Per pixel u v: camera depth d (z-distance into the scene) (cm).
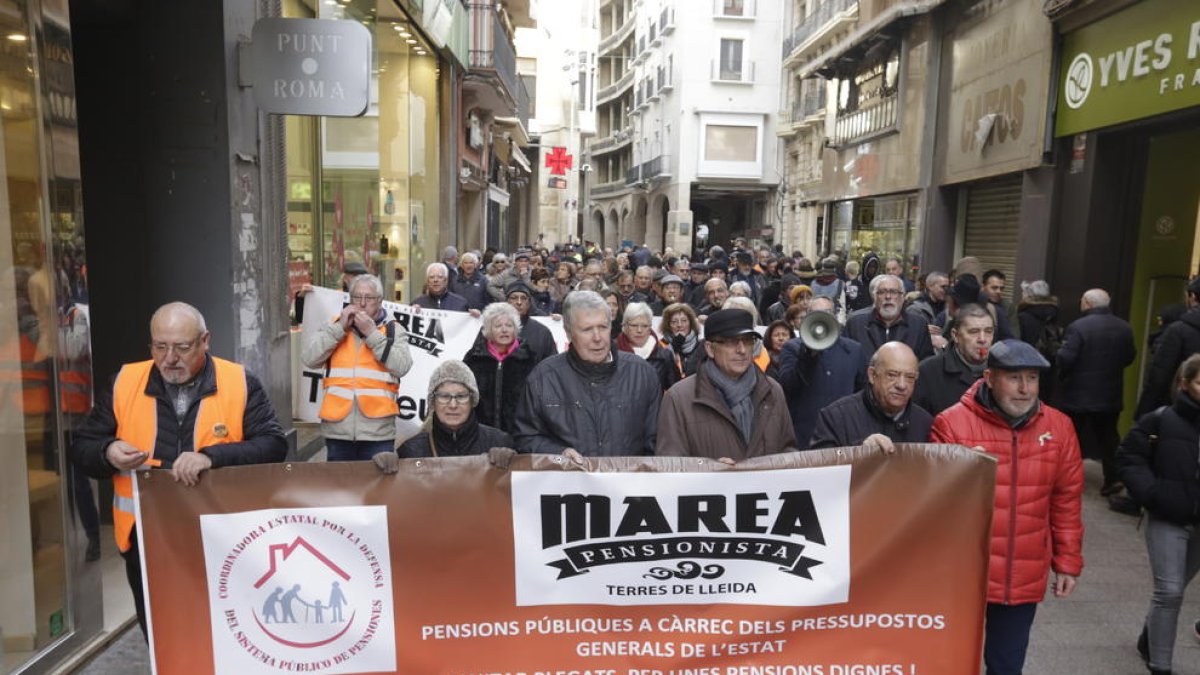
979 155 1293
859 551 308
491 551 304
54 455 397
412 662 305
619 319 834
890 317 622
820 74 2266
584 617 308
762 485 306
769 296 1108
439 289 779
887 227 1788
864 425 364
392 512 302
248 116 602
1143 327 930
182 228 571
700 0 4134
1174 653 450
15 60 381
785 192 3462
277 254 699
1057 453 339
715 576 309
